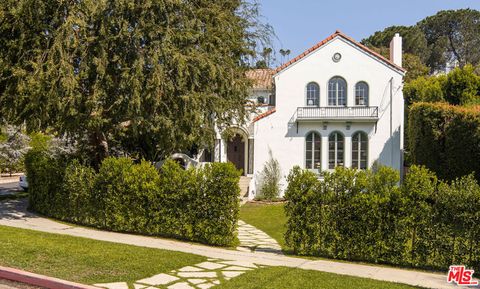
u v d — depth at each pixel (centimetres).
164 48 1249
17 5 1239
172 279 719
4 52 1309
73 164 1371
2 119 1638
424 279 806
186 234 1116
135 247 952
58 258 815
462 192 868
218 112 1448
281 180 2409
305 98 2431
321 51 2420
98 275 720
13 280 721
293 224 1012
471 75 2961
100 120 1300
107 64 1265
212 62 1355
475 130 1658
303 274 775
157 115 1303
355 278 766
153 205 1157
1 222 1330
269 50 1673
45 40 1300
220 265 834
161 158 2039
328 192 985
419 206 908
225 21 1455
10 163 2850
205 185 1088
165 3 1284
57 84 1219
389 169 970
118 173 1221
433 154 1842
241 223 1600
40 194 1538
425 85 3316
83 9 1252
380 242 934
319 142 2416
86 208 1299
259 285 688
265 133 2442
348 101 2384
